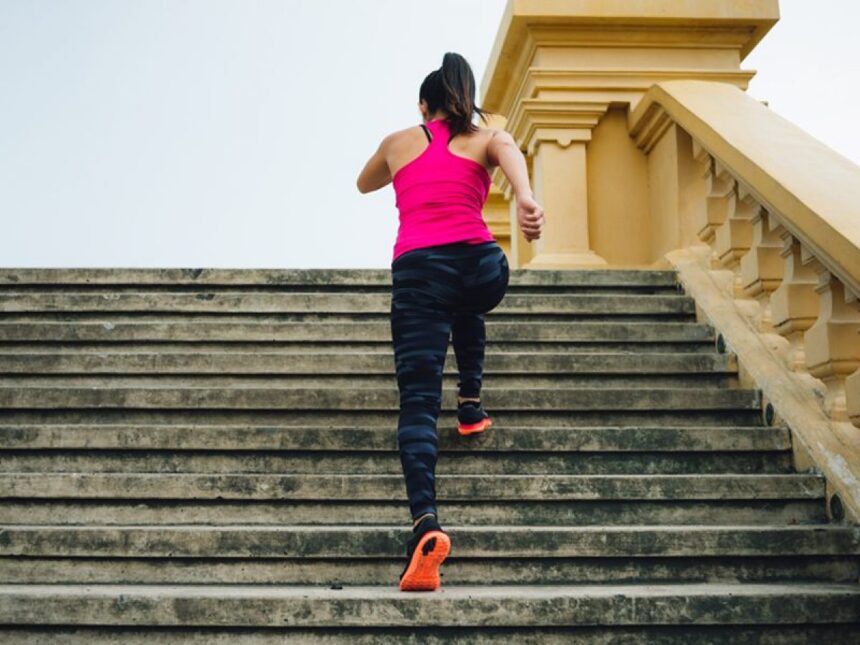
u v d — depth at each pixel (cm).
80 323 479
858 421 344
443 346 311
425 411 300
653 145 643
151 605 269
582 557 306
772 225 404
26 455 365
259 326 473
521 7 644
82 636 268
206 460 365
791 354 410
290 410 398
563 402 401
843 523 327
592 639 270
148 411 398
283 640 267
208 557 305
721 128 480
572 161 651
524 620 268
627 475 349
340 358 441
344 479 338
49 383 441
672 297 501
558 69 655
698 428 372
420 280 312
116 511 335
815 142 451
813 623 273
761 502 340
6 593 270
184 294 505
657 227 632
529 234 306
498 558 305
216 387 430
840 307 363
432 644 267
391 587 296
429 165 325
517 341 467
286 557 305
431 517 280
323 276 523
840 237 323
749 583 304
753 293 455
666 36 663
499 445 366
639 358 438
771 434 373
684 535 308
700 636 272
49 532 307
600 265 631
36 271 520
